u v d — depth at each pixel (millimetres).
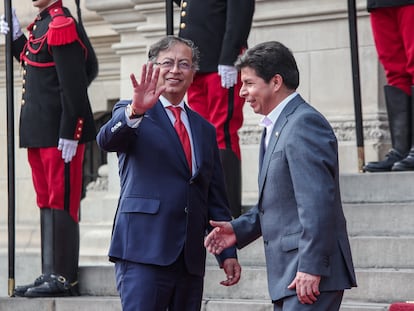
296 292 8695
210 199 10203
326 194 8633
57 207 12781
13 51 13492
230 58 12211
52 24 12438
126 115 9414
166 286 9688
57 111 12703
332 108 15422
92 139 12664
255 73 9086
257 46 9148
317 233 8562
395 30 13289
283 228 8883
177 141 9781
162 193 9664
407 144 13320
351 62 13805
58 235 12766
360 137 13414
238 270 10055
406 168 13031
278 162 8898
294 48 15695
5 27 13227
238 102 12680
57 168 12727
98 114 18312
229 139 12703
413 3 13023
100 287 12844
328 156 8742
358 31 15227
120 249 9672
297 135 8797
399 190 12469
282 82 9078
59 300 12477
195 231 9797
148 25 16469
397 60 13328
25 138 12812
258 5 15867
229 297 11992
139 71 17016
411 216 11977
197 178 9828
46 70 12742
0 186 18453
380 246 11688
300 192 8664
